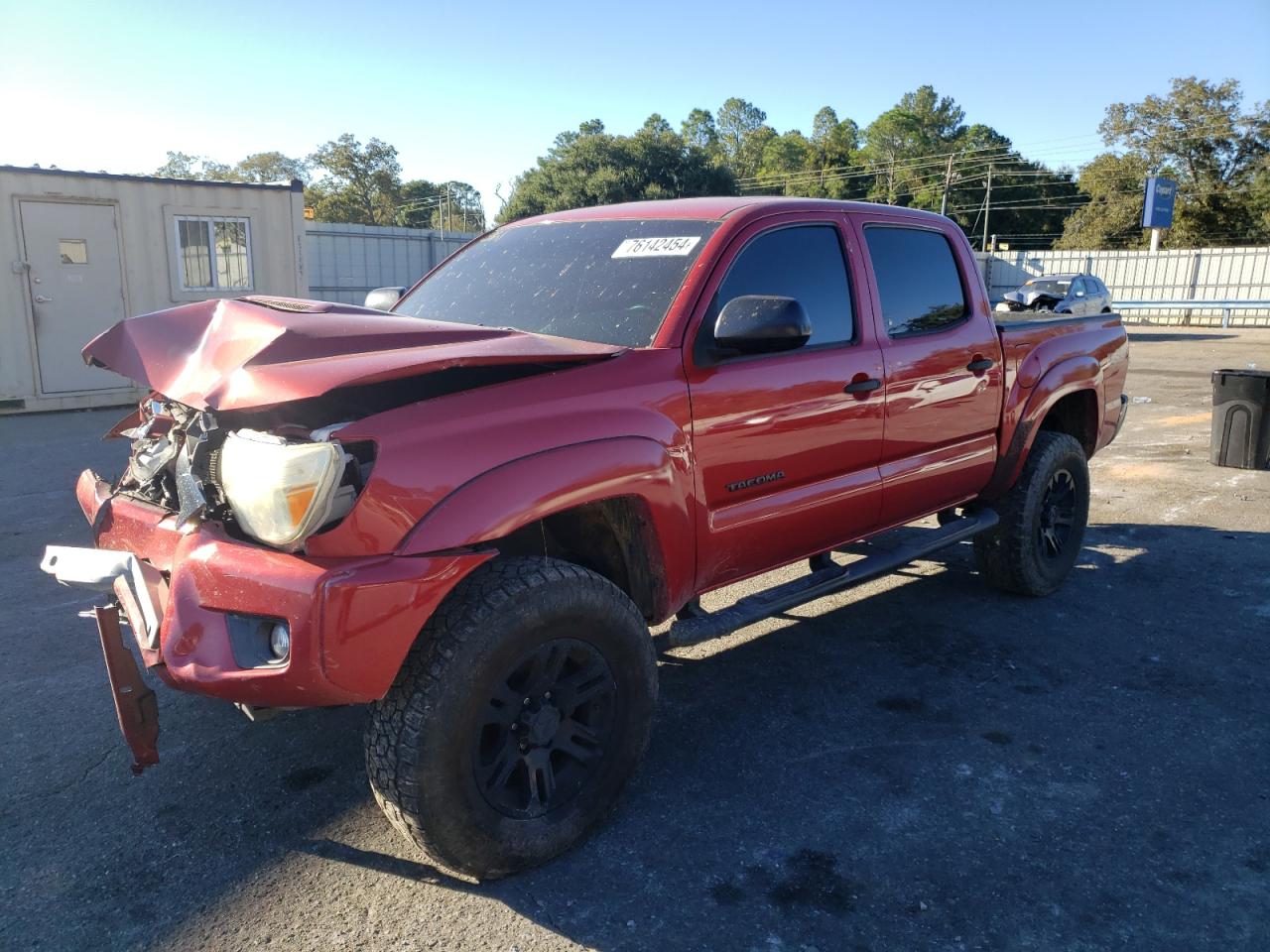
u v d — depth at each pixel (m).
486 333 2.93
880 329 3.85
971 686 3.99
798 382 3.40
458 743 2.46
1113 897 2.62
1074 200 81.69
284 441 2.35
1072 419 5.38
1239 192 56.41
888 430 3.84
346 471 2.37
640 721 2.91
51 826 2.96
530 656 2.60
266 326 2.62
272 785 3.21
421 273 27.22
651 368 2.97
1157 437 10.06
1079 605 4.98
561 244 3.77
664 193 37.91
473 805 2.52
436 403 2.55
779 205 3.58
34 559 5.65
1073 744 3.50
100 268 11.76
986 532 4.86
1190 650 4.38
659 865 2.76
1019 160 82.31
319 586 2.24
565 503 2.62
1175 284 35.66
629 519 2.97
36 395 11.43
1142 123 58.47
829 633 4.60
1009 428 4.57
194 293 12.52
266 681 2.30
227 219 12.68
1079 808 3.06
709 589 3.35
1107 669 4.16
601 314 3.26
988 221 81.25
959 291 4.37
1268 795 3.14
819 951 2.40
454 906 2.58
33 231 11.20
